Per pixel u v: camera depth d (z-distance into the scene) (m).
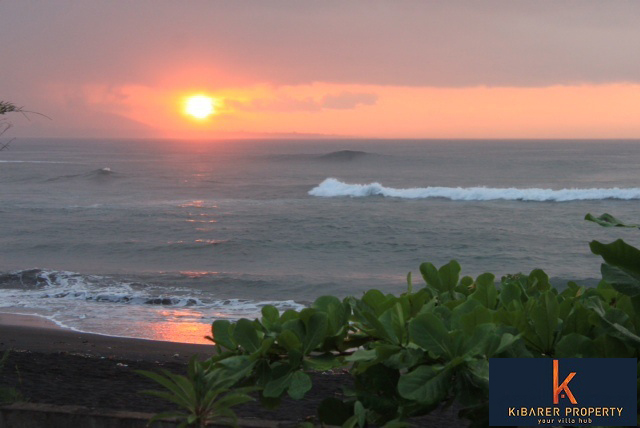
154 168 101.19
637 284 1.71
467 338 1.67
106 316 14.43
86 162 123.19
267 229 34.91
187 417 1.80
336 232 33.62
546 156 137.88
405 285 20.88
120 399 4.55
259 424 2.49
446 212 41.22
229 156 147.12
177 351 10.39
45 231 34.91
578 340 1.72
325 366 1.82
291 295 19.31
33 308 15.41
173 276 21.67
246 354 2.00
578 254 27.86
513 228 34.53
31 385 5.25
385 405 1.83
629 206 42.53
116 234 33.78
